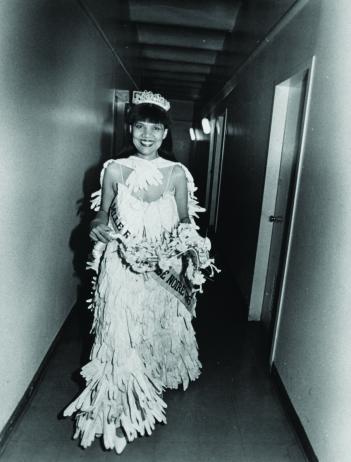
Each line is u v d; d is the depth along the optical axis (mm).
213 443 1963
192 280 2004
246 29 4293
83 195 3242
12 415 1940
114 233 1841
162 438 1975
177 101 12008
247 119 4211
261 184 3334
